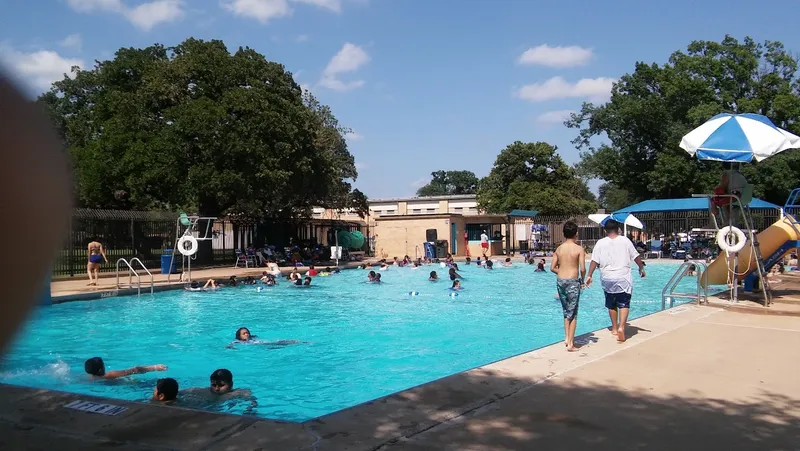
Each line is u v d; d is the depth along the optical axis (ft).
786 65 129.29
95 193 83.56
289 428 16.16
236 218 107.45
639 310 52.16
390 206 221.46
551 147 159.53
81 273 70.85
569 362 24.40
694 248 103.91
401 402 18.63
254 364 31.86
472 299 59.52
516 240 139.03
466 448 14.85
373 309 52.47
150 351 35.24
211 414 17.40
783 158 122.11
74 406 18.21
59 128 2.30
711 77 133.08
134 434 15.85
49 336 39.88
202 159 84.02
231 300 58.65
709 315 36.94
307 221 120.06
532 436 15.75
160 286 63.31
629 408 18.24
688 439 15.58
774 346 27.50
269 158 84.69
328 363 31.89
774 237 45.44
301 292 65.62
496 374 22.35
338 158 127.44
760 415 17.54
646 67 141.08
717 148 40.11
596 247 29.73
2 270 1.97
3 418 17.11
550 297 61.00
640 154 143.13
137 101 85.51
